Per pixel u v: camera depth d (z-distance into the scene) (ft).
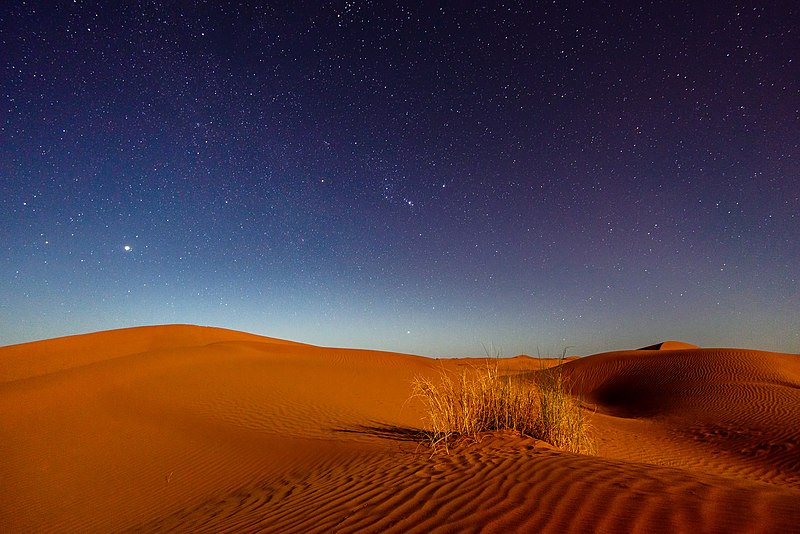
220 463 27.40
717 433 47.96
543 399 23.31
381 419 41.73
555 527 10.07
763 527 9.20
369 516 12.70
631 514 10.33
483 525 10.68
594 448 23.56
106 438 33.65
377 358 106.63
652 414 64.03
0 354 107.14
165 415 40.98
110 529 18.98
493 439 21.22
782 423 48.98
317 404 48.62
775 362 86.17
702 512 10.10
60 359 105.29
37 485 24.95
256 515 15.85
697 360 90.12
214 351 85.71
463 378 25.95
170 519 18.70
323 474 21.24
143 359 72.33
